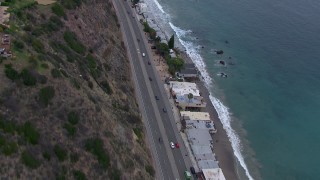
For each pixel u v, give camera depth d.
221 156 126.12
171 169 112.81
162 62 163.88
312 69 175.75
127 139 102.94
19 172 72.56
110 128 97.25
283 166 127.31
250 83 165.50
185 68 162.75
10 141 74.81
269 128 142.38
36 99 85.00
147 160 109.00
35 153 77.62
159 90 144.50
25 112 81.81
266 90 162.00
